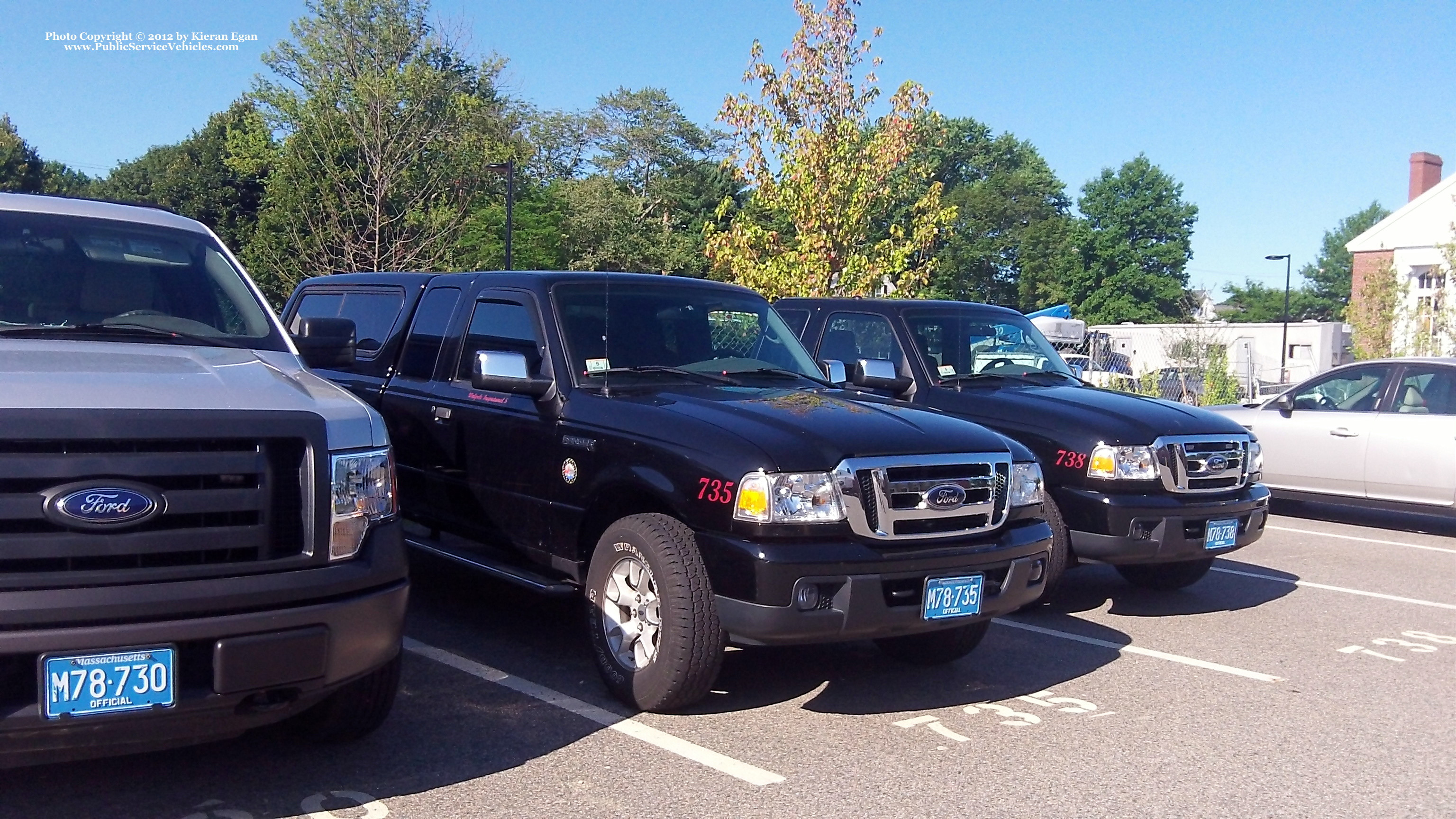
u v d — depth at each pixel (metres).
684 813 4.04
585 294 6.08
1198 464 7.05
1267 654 6.48
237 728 3.62
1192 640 6.76
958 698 5.51
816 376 6.50
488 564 5.98
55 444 3.32
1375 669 6.21
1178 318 69.75
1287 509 12.73
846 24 15.54
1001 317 8.76
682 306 6.33
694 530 4.85
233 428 3.59
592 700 5.24
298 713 4.16
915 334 8.16
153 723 3.39
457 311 6.68
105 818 3.85
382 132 31.75
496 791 4.18
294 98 34.41
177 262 5.04
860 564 4.69
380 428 4.08
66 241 4.81
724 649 4.86
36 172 53.75
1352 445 11.23
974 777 4.47
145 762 4.37
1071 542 7.03
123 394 3.56
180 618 3.42
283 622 3.57
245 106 52.69
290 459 3.74
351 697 4.29
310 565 3.71
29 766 3.97
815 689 5.58
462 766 4.41
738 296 6.70
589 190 52.47
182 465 3.49
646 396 5.53
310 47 32.81
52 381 3.58
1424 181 36.91
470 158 32.97
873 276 15.56
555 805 4.07
